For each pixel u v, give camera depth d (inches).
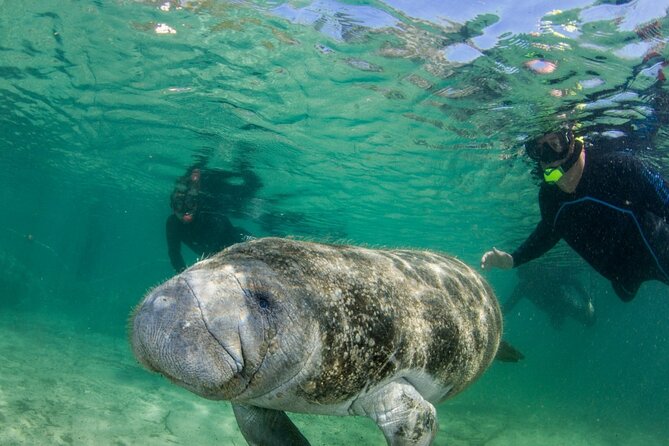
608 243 201.0
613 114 334.6
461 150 446.6
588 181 197.6
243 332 75.4
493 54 288.5
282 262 87.7
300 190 672.4
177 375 71.6
